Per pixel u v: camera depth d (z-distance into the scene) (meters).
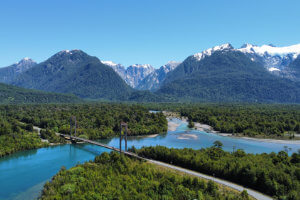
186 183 129.75
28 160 193.38
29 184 147.50
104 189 120.00
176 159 171.25
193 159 162.50
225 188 131.12
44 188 132.50
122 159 161.25
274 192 126.38
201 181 130.00
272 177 132.62
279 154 175.38
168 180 129.88
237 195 121.75
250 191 129.50
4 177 158.12
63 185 127.38
